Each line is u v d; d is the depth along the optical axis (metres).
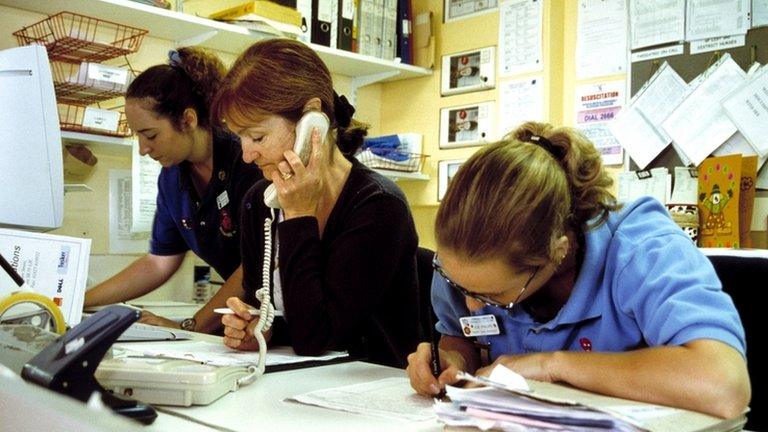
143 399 0.88
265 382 1.06
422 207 3.50
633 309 0.97
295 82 1.28
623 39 2.80
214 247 2.03
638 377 0.85
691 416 0.78
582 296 1.03
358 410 0.86
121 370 0.89
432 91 3.42
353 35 3.10
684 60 2.63
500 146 0.94
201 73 1.86
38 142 1.60
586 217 1.01
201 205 1.97
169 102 1.80
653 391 0.84
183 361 1.01
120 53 2.47
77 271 1.41
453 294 1.24
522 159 0.91
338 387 1.01
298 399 0.92
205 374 0.89
